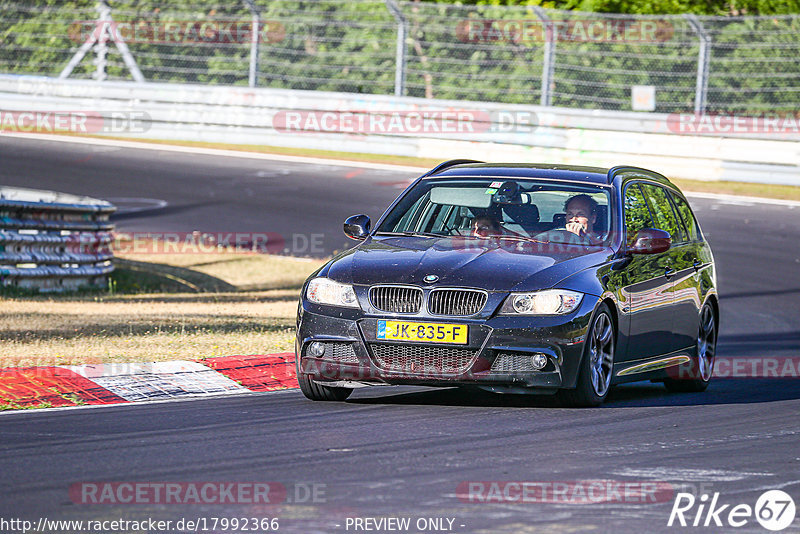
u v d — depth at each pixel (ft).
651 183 112.27
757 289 194.90
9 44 374.02
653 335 102.22
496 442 76.95
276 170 298.97
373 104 323.78
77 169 291.17
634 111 331.77
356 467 68.49
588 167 109.70
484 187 103.86
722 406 97.86
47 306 159.12
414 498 61.11
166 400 93.66
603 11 371.56
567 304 89.35
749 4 361.51
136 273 201.26
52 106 344.69
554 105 338.95
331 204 261.44
